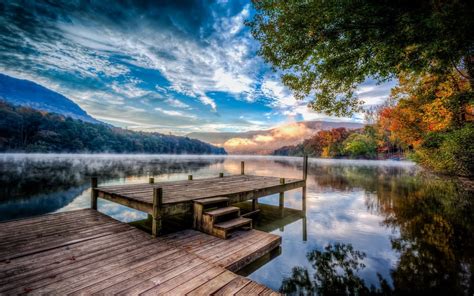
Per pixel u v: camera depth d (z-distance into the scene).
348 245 5.21
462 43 3.50
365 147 59.03
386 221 7.02
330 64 4.73
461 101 10.14
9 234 4.38
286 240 5.55
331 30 4.06
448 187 12.66
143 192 6.13
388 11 3.32
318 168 28.88
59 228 4.79
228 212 5.11
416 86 14.13
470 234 5.75
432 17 2.95
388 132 56.81
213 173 21.44
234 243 4.39
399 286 3.53
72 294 2.56
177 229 6.17
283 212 8.35
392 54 4.00
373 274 3.92
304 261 4.45
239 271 3.86
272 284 3.67
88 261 3.35
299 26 4.36
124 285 2.76
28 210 8.27
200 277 3.00
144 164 34.25
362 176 19.50
